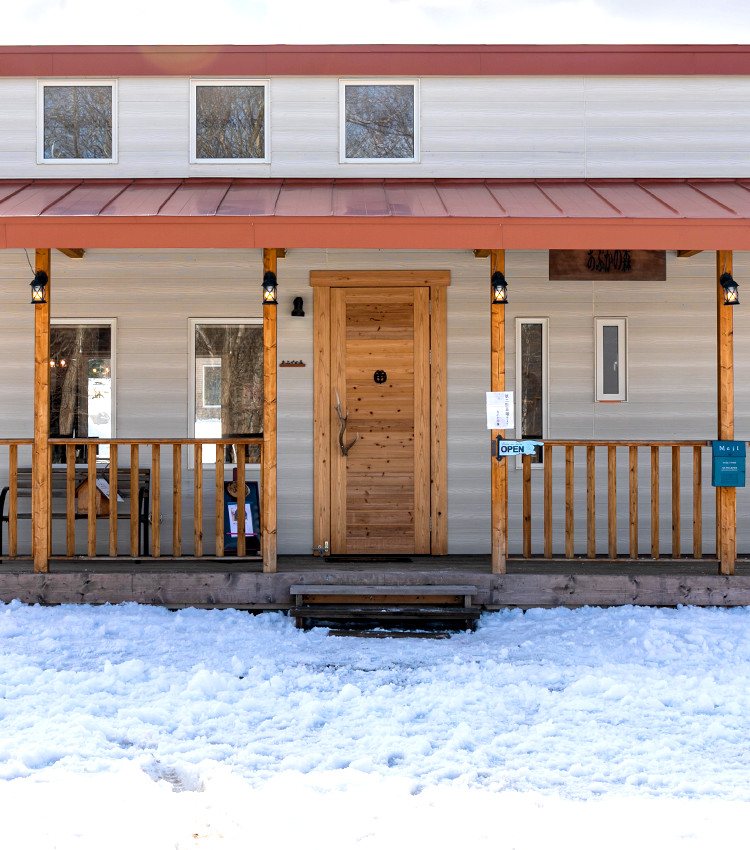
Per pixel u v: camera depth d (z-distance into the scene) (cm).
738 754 434
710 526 852
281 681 538
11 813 357
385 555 832
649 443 718
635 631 646
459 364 845
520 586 704
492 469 711
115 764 409
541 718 485
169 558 709
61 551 840
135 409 841
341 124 844
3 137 840
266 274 689
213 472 847
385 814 359
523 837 339
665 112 848
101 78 843
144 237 647
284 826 348
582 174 845
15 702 489
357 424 841
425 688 527
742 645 612
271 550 702
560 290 851
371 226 650
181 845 331
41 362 697
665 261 855
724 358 716
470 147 845
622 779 402
